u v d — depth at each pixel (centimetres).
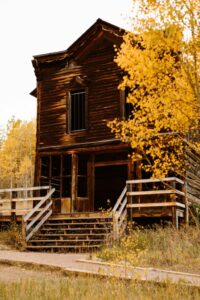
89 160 2136
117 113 2073
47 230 1842
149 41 947
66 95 2227
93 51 2208
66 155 2195
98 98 2141
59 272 1192
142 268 1153
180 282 924
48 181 2227
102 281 1041
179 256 1313
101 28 2172
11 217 2042
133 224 1794
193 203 1861
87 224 1811
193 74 934
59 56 2266
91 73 2186
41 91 2302
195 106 1023
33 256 1486
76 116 2206
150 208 1830
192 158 1667
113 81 2117
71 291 864
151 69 1053
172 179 1711
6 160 6625
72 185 2109
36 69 2327
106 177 2403
